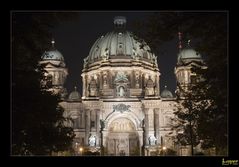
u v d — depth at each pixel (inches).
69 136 1879.9
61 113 1779.0
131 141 5959.6
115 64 6515.8
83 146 5531.5
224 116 1443.2
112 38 6879.9
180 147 4355.3
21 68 1422.2
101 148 5526.6
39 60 1540.4
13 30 1240.8
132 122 5871.1
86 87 6766.7
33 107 1437.0
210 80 1462.8
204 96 1744.6
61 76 6284.5
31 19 1282.0
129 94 6018.7
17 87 1348.4
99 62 6688.0
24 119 1364.4
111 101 5885.8
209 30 1163.3
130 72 6515.8
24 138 1434.5
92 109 5772.6
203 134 1857.8
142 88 6486.2
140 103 5890.8
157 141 5679.1
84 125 5777.6
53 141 1621.6
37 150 1514.5
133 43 6771.7
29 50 1411.2
